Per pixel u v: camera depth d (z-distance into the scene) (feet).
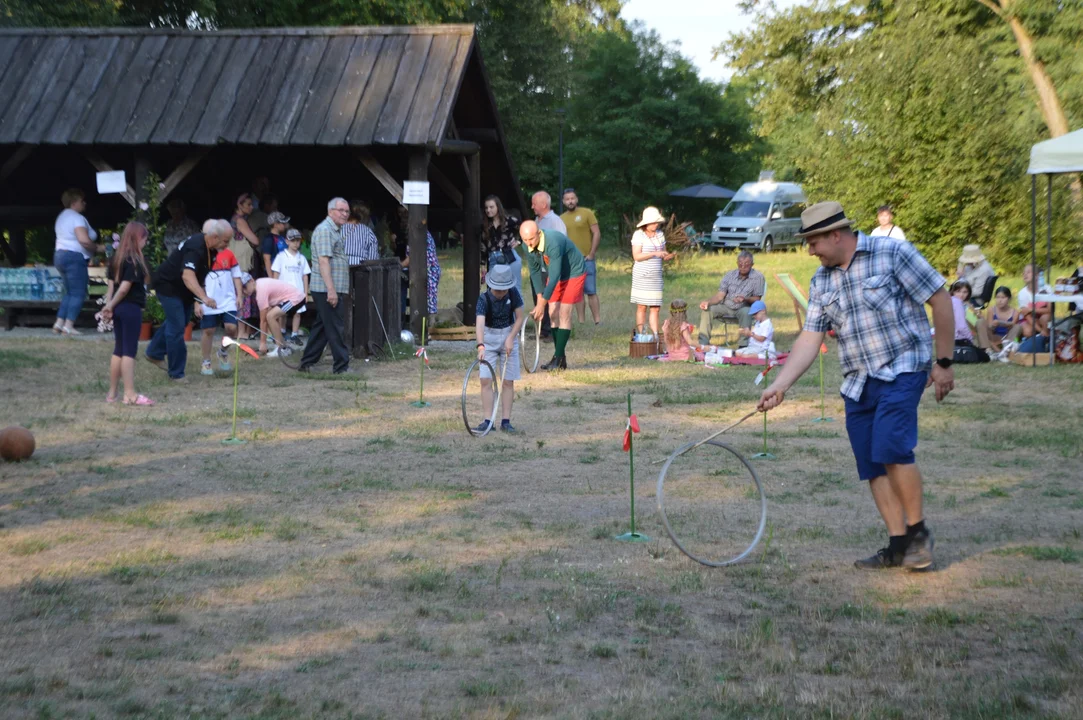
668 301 81.30
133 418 34.01
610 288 95.04
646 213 52.29
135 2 97.14
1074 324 49.34
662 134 175.01
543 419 35.17
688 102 179.73
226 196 70.23
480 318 32.24
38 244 80.28
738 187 185.26
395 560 19.86
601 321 66.80
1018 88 92.12
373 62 56.13
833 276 18.85
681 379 44.14
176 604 17.29
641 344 50.80
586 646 15.57
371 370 45.85
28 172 69.82
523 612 17.12
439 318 60.70
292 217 71.97
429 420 34.50
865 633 16.14
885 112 86.02
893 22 102.58
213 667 14.69
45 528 21.76
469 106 61.62
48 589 17.87
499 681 14.19
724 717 12.99
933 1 97.50
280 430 32.71
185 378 42.45
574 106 181.68
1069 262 88.12
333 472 27.27
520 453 29.76
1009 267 87.61
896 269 18.49
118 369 36.70
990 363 49.26
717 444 19.90
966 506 24.11
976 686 13.94
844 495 25.11
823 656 15.14
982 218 85.30
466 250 62.08
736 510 23.76
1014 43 95.14
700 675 14.48
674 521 22.75
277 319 47.60
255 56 57.41
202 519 22.58
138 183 56.34
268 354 48.57
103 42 59.06
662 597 17.88
